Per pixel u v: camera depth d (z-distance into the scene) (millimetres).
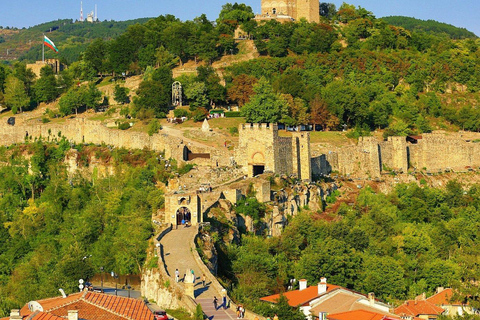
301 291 164125
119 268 186500
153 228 194000
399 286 188625
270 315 139000
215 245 182750
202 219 192500
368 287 186375
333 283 184000
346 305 152375
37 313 119250
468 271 195250
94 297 127375
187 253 165000
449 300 184375
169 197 191125
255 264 180000
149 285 155125
